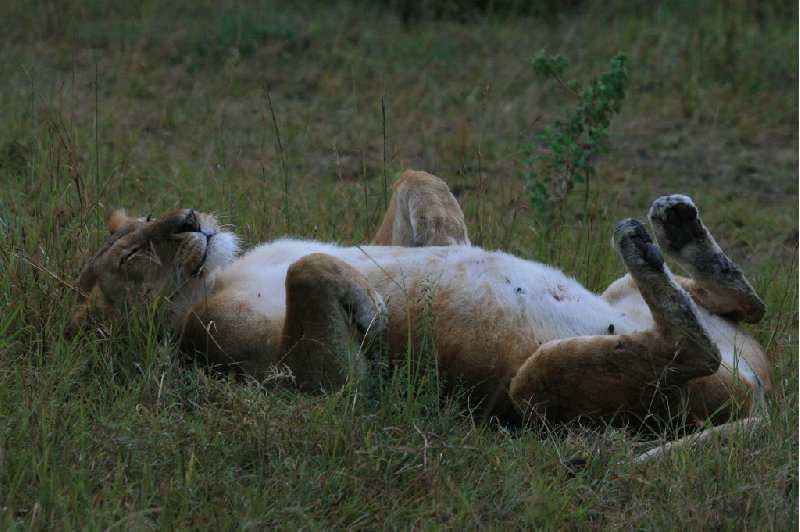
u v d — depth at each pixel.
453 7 33.78
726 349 12.71
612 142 25.75
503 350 11.77
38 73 27.06
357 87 28.56
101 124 23.09
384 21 32.56
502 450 10.96
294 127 25.39
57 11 31.11
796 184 23.89
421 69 29.80
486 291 12.03
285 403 11.27
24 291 13.27
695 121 26.92
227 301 12.55
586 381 11.34
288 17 31.84
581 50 30.56
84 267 13.71
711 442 10.88
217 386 11.57
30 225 14.85
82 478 9.52
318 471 10.11
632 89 28.67
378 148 24.62
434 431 10.96
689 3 33.16
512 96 28.28
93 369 11.85
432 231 13.79
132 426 10.61
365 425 10.64
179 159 21.34
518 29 32.44
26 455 9.80
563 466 10.62
